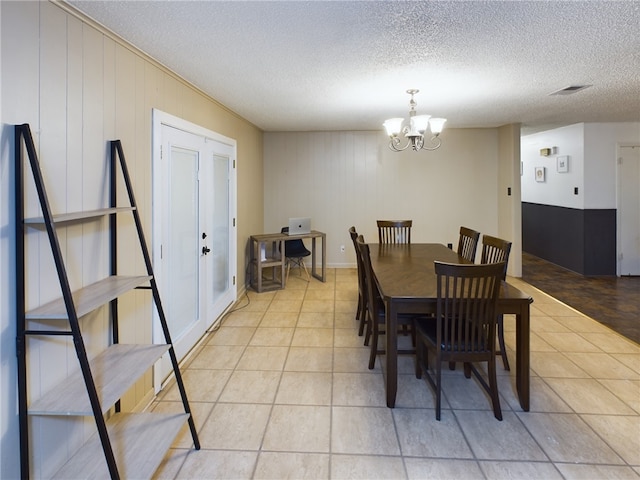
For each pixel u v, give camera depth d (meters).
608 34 2.34
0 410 1.44
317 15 2.05
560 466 1.91
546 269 6.44
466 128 6.16
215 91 3.56
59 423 1.72
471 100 4.05
